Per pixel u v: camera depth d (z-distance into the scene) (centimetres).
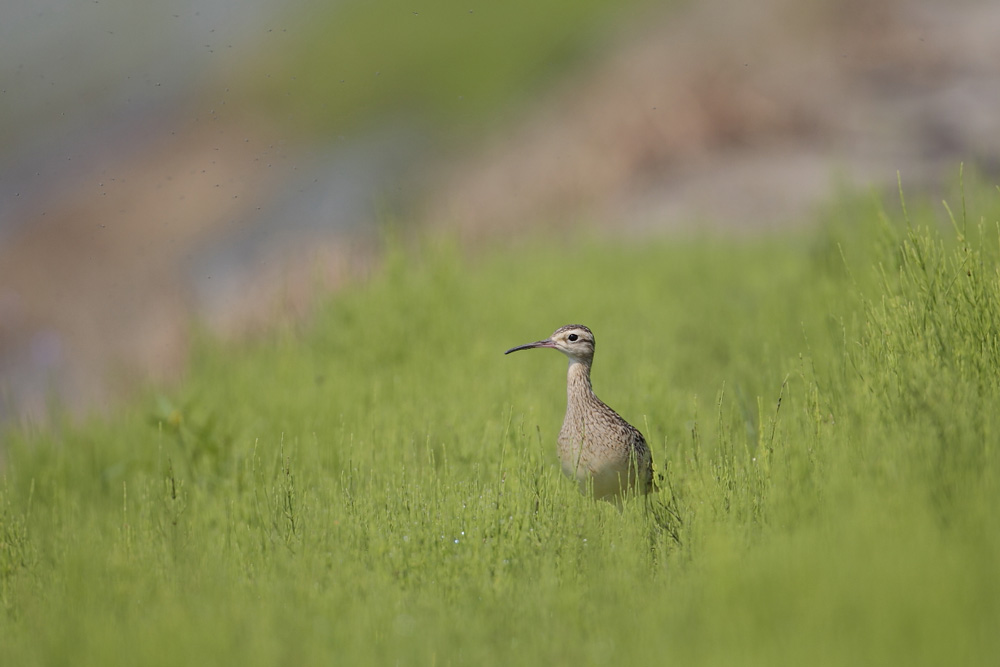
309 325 1897
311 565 970
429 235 2142
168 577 981
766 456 1040
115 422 1688
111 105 5438
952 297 1147
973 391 1011
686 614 808
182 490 1236
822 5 4300
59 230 4306
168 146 5003
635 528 1016
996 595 753
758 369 1507
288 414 1509
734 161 3466
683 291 2095
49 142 5188
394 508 1073
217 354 1869
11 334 3488
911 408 1012
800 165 3334
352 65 5409
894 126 3469
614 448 1186
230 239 4112
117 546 1073
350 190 4366
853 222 1895
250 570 1006
